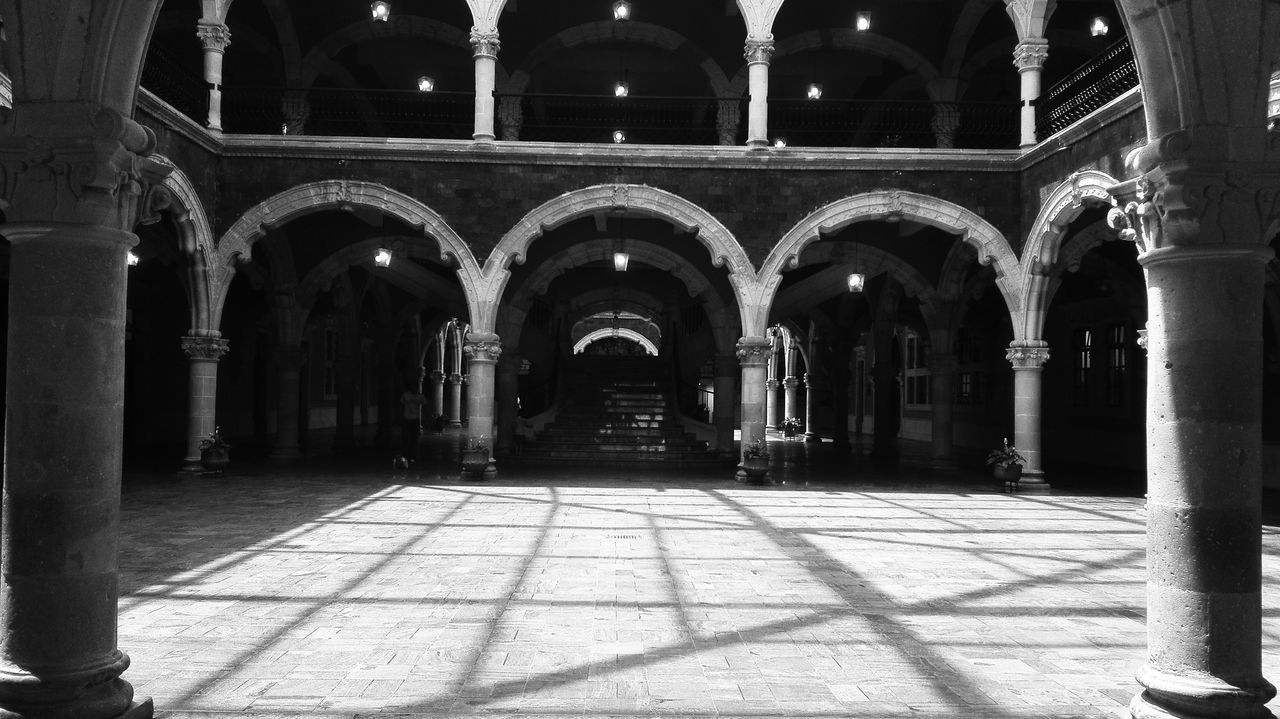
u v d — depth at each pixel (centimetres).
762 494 1376
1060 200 1367
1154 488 421
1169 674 406
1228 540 397
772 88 2194
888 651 543
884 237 1812
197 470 1516
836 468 1870
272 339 2716
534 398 2484
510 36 1864
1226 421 400
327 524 1012
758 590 705
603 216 1659
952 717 433
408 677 481
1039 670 509
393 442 2505
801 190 1543
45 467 384
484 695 455
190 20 1842
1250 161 400
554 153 1524
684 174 1544
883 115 2123
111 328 404
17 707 373
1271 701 453
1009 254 1513
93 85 393
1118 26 1808
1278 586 743
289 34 1792
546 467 1788
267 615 610
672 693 461
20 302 390
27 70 392
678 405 2400
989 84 2050
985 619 623
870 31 1817
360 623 591
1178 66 409
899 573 779
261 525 1000
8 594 383
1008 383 2355
